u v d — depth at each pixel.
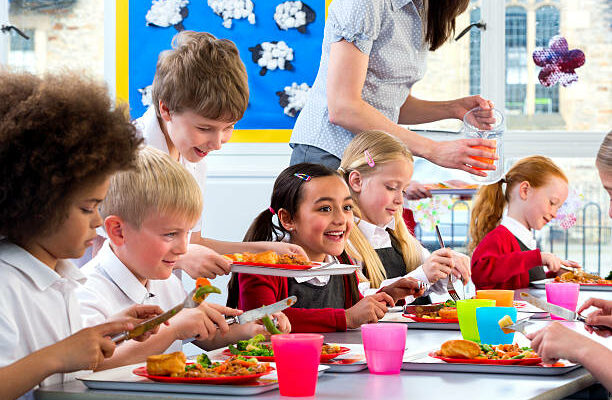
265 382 1.07
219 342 1.54
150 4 3.82
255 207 3.79
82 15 3.89
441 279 2.26
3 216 1.06
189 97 1.86
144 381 1.06
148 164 1.48
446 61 3.95
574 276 2.79
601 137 3.95
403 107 2.86
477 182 2.40
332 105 2.37
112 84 3.86
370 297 1.76
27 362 1.01
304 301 1.95
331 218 2.01
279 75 3.80
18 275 1.13
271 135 3.82
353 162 2.41
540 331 1.20
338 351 1.29
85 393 1.04
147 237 1.49
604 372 1.11
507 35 3.96
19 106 1.04
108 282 1.54
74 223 1.09
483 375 1.16
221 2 3.79
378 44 2.43
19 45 3.92
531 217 3.29
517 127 3.99
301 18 3.76
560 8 3.95
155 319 1.11
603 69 3.95
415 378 1.14
